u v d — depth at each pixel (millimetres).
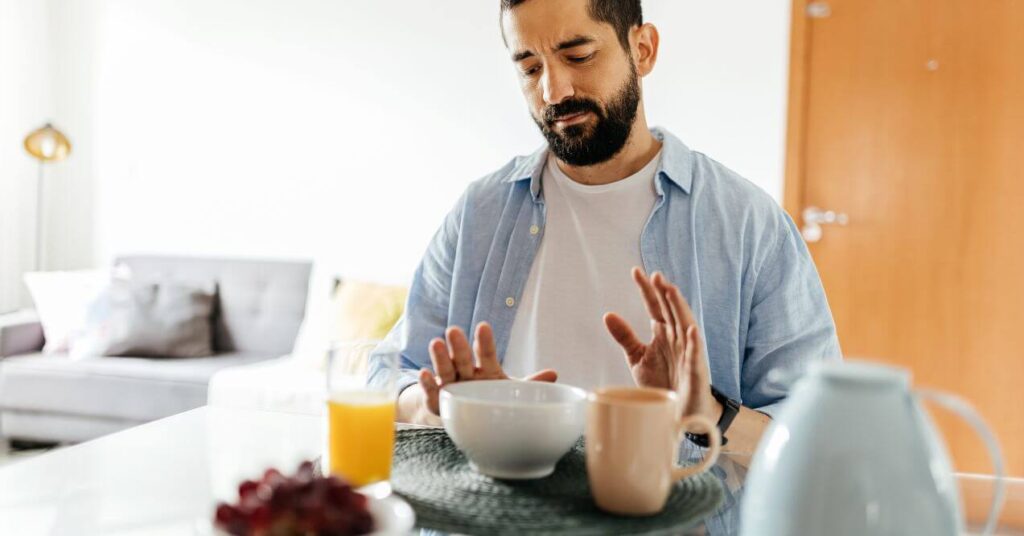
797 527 625
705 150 3365
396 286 3385
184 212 4020
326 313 3408
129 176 4090
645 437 783
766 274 1394
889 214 3121
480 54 3652
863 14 3121
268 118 3900
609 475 792
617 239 1435
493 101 3646
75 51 4133
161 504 865
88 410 3250
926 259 3086
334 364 898
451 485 889
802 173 3215
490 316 1479
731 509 883
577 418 911
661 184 1422
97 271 3762
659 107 3418
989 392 3031
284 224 3893
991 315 3023
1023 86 2961
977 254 3029
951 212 3055
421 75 3723
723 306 1375
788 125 3217
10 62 4102
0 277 4117
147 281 3645
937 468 634
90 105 4133
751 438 1147
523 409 876
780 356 1355
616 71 1331
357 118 3799
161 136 4043
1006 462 3018
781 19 3250
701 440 1116
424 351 1536
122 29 4078
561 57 1312
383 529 677
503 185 1539
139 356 3453
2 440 3572
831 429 630
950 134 3045
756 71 3289
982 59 3002
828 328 1393
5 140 4102
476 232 1523
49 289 3590
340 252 3826
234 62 3932
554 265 1457
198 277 3764
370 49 3775
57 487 921
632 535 748
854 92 3143
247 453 1043
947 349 3072
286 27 3865
